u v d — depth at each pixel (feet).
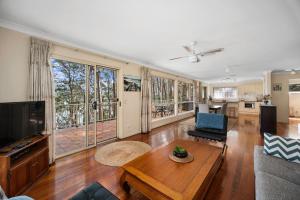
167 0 5.32
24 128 6.84
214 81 32.96
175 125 19.30
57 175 7.46
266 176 5.07
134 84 14.74
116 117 13.66
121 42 9.50
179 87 24.07
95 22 7.01
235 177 7.23
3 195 3.94
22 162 6.12
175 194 4.29
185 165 5.89
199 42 9.37
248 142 12.50
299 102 25.39
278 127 18.07
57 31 8.00
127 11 6.05
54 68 10.40
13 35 7.39
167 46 10.19
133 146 11.53
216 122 11.03
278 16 6.29
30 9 6.01
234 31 7.79
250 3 5.45
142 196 6.03
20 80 7.63
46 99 8.33
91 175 7.49
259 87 30.30
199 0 5.31
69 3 5.59
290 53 11.63
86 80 11.06
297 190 4.33
